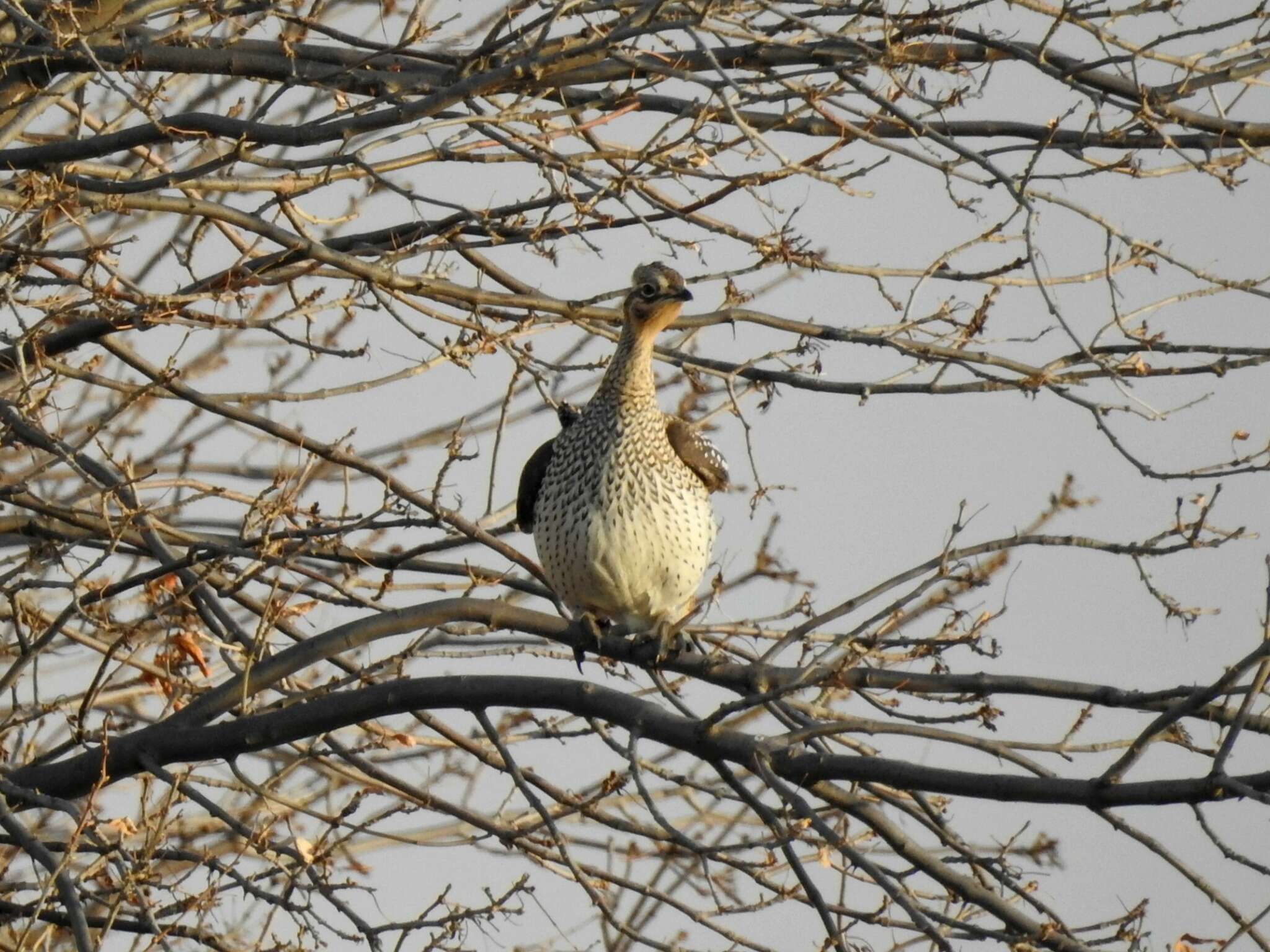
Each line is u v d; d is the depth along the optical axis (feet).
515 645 43.55
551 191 38.32
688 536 39.65
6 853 43.83
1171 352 40.91
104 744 34.53
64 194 35.76
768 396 43.45
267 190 37.06
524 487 42.27
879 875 31.42
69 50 37.93
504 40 35.99
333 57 39.86
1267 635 28.78
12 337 38.73
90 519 39.65
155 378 38.81
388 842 48.47
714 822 47.73
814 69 35.45
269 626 35.60
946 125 40.19
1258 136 40.27
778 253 38.45
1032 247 34.55
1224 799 29.84
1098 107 36.47
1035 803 31.37
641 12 35.35
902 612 35.99
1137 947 31.89
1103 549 33.17
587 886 35.06
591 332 41.06
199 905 35.50
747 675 35.47
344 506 37.37
